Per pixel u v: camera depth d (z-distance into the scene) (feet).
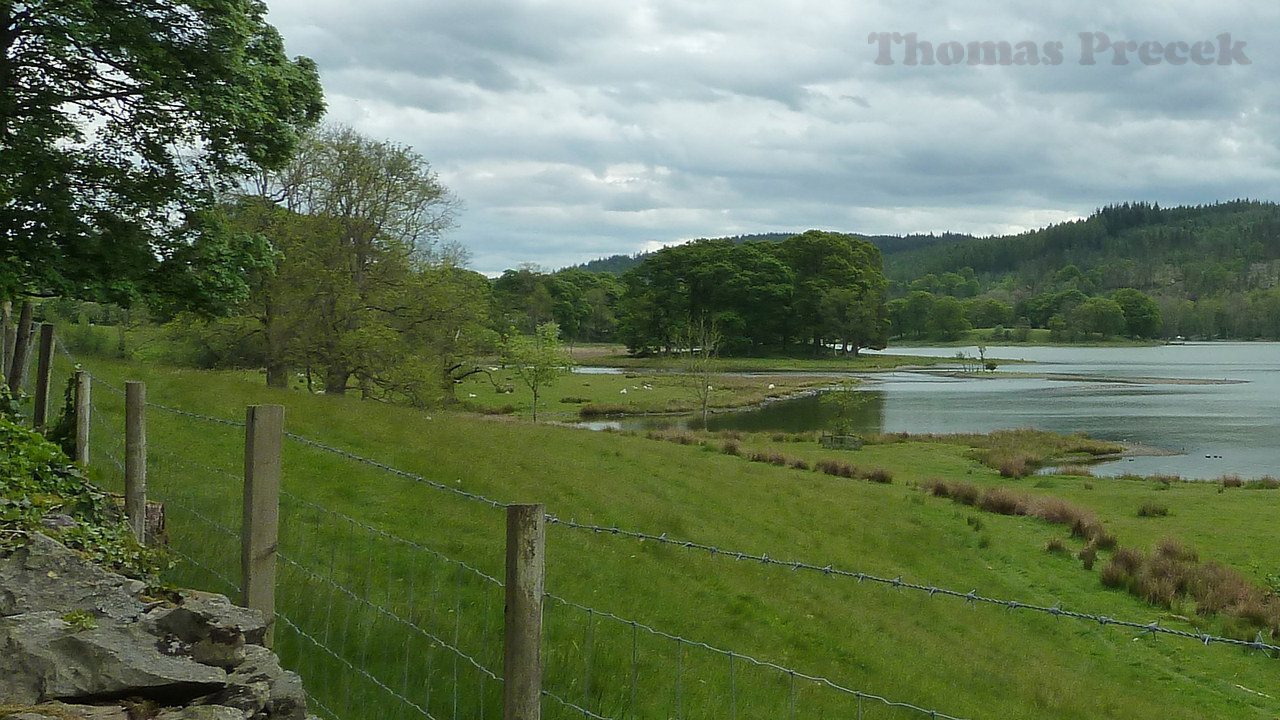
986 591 66.28
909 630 53.21
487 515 55.11
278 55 69.67
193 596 18.24
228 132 63.57
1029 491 114.21
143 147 63.67
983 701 43.21
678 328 475.31
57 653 14.37
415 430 83.71
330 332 126.11
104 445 44.24
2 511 19.93
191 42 60.75
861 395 292.40
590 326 640.17
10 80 57.93
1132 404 257.34
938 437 171.83
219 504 37.81
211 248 65.82
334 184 131.03
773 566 60.18
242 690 15.16
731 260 514.68
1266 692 49.67
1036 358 573.33
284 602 28.76
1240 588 65.72
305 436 69.10
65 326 126.72
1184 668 53.26
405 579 38.60
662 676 35.17
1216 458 155.74
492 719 26.61
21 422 33.19
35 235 59.26
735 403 250.78
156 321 116.37
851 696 39.50
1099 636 58.34
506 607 13.57
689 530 66.28
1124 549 75.31
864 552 71.72
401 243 134.82
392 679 26.84
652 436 138.10
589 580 47.21
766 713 34.27
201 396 75.77
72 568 17.20
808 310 517.55
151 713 13.97
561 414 216.33
